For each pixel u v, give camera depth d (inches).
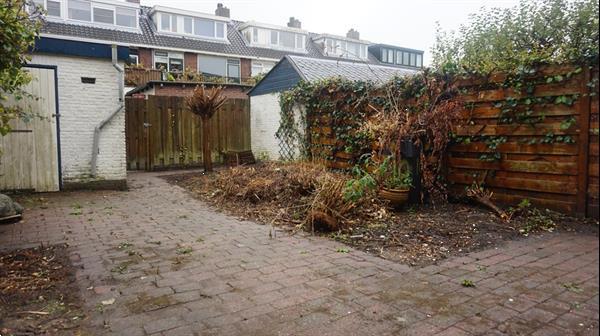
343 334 92.2
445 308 105.3
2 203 199.3
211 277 128.0
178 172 408.8
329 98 338.6
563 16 282.2
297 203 226.5
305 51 1124.5
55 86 285.7
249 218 214.4
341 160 326.3
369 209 207.5
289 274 130.7
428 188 234.5
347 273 131.6
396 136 223.6
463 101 229.6
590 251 150.6
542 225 185.3
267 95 454.9
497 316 100.7
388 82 274.1
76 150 296.4
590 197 183.3
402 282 123.6
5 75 189.3
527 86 202.4
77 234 179.8
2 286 119.5
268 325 96.4
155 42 868.6
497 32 328.2
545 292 114.9
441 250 154.7
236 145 482.0
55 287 119.5
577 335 91.2
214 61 933.8
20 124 276.5
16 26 165.6
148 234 180.7
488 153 222.4
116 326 95.7
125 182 313.6
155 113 427.5
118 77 304.7
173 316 100.9
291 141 405.4
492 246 159.2
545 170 199.3
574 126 187.2
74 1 821.9
